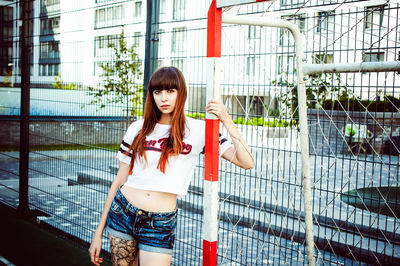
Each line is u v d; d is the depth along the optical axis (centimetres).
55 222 476
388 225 444
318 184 689
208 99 165
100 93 400
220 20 162
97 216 500
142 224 198
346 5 246
